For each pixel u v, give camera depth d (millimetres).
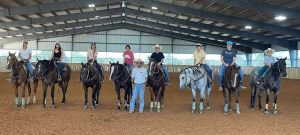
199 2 24703
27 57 12234
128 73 11375
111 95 16578
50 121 9273
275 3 21141
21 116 10023
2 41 40906
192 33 39844
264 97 16344
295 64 35188
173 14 32031
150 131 8070
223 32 33844
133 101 11086
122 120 9602
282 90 20719
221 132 8094
